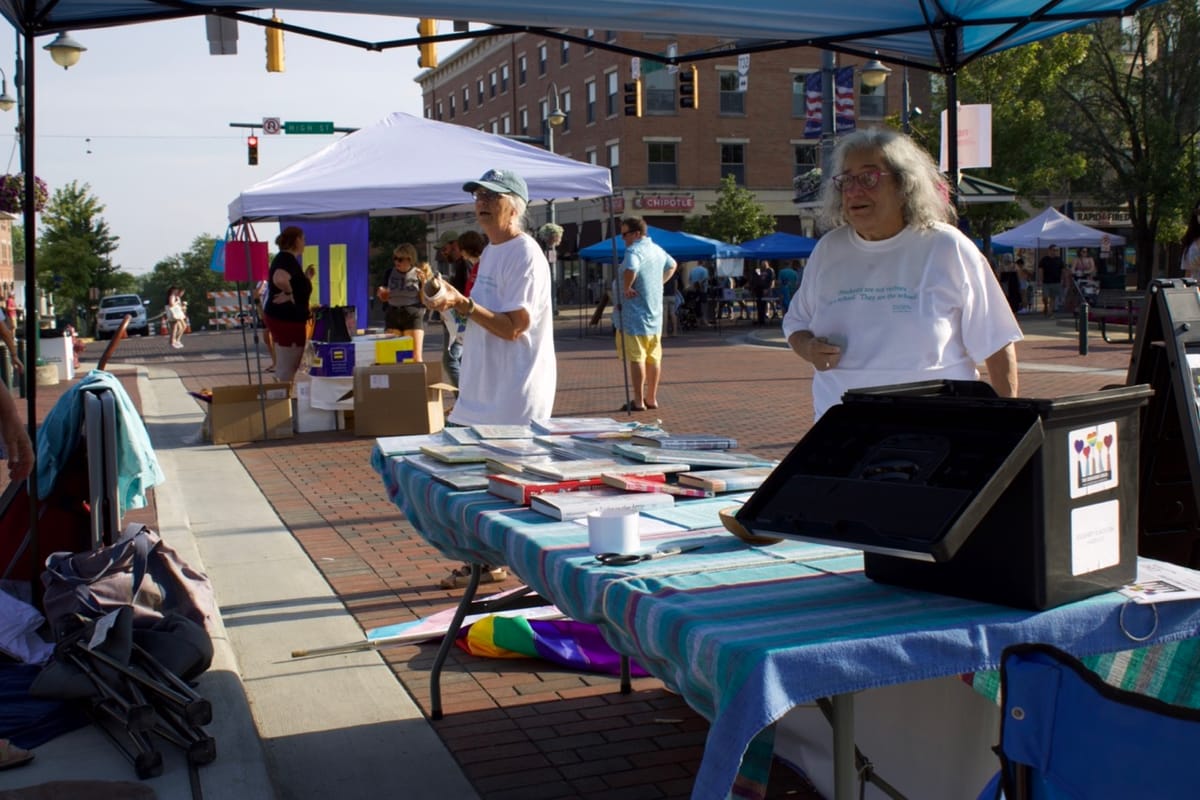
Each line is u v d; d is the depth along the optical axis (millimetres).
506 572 5371
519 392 4859
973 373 3406
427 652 4434
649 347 12047
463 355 5086
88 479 3986
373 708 3875
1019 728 1606
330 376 10602
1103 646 1979
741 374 16547
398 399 10320
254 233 11320
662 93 42969
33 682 3514
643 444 3650
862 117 44344
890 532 1895
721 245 29250
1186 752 1439
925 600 2035
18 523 4105
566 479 3086
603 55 44250
